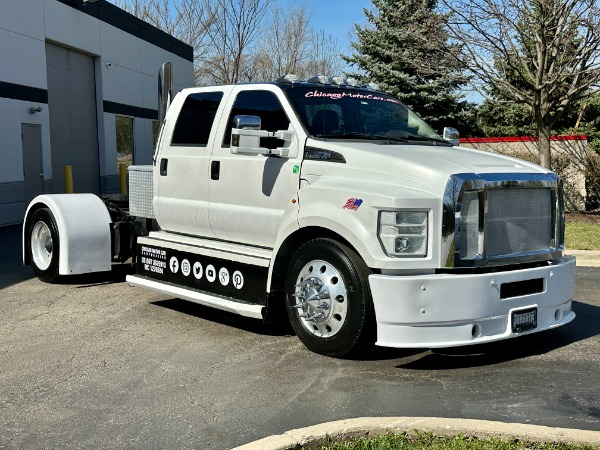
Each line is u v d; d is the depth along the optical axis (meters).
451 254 4.85
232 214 6.26
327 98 6.16
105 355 5.53
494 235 5.05
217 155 6.42
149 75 25.88
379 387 4.71
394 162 5.15
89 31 20.97
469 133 25.55
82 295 7.84
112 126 22.81
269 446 3.58
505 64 15.68
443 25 14.46
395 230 4.80
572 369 5.12
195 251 6.45
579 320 6.72
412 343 4.79
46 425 4.13
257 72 39.56
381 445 3.62
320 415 4.22
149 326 6.45
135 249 8.05
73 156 20.84
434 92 23.31
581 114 23.42
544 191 5.38
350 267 5.01
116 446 3.82
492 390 4.65
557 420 4.12
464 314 4.82
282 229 5.54
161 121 7.16
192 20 39.62
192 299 6.29
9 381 4.92
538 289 5.27
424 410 4.28
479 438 3.72
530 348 5.68
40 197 8.45
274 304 5.70
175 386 4.78
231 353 5.56
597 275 9.40
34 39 17.77
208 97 6.73
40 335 6.15
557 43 14.05
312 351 5.50
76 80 20.92
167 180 7.01
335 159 5.48
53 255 8.22
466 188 4.87
